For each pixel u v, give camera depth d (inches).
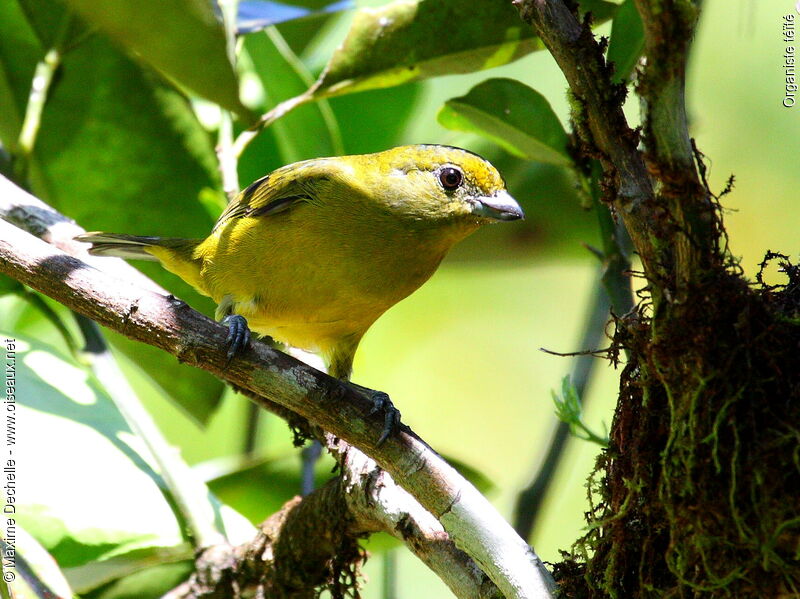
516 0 247.3
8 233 284.2
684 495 234.4
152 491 334.0
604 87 240.5
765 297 246.4
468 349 613.3
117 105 432.5
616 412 257.6
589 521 259.3
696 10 212.8
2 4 418.6
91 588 351.6
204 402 432.8
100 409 350.6
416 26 361.7
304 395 281.4
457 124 364.8
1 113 434.3
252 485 402.3
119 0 330.6
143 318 282.5
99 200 446.6
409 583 528.7
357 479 297.7
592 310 383.6
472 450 589.9
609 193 244.8
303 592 326.0
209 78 359.9
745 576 232.1
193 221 451.2
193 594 332.8
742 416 233.6
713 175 535.5
